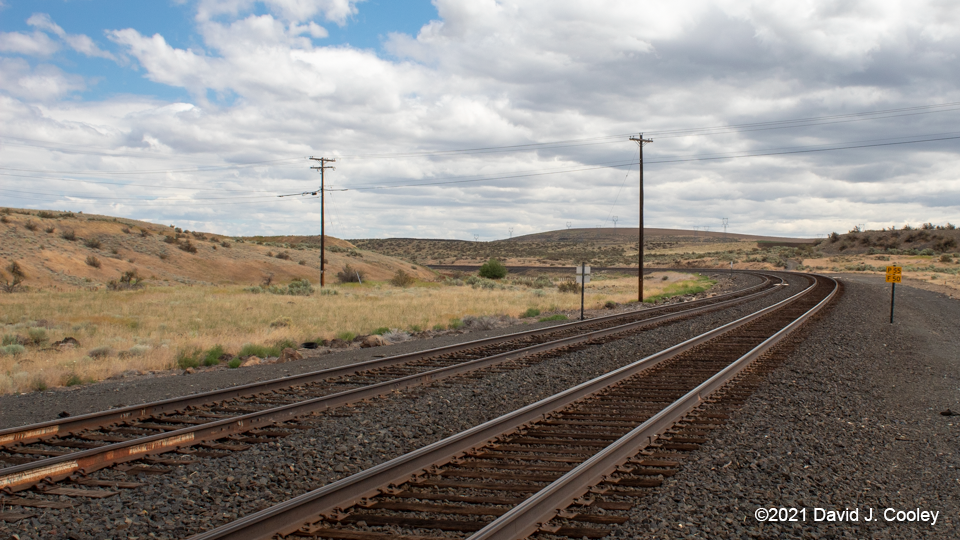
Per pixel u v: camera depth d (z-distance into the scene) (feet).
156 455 25.80
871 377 46.14
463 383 42.06
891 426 32.04
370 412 33.63
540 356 54.80
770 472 24.04
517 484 21.83
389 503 19.99
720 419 31.96
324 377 44.83
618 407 34.73
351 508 19.85
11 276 171.12
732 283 210.18
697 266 422.41
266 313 99.50
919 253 424.05
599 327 79.25
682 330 74.95
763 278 226.38
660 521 18.92
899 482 23.44
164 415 33.63
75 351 60.18
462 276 337.93
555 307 113.70
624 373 43.70
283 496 21.54
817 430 30.50
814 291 149.48
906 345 64.75
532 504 18.38
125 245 252.21
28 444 28.14
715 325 80.33
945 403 38.34
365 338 70.64
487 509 19.44
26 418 33.83
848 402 37.32
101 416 31.37
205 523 19.21
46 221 249.96
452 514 19.36
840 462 25.66
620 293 169.89
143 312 100.68
